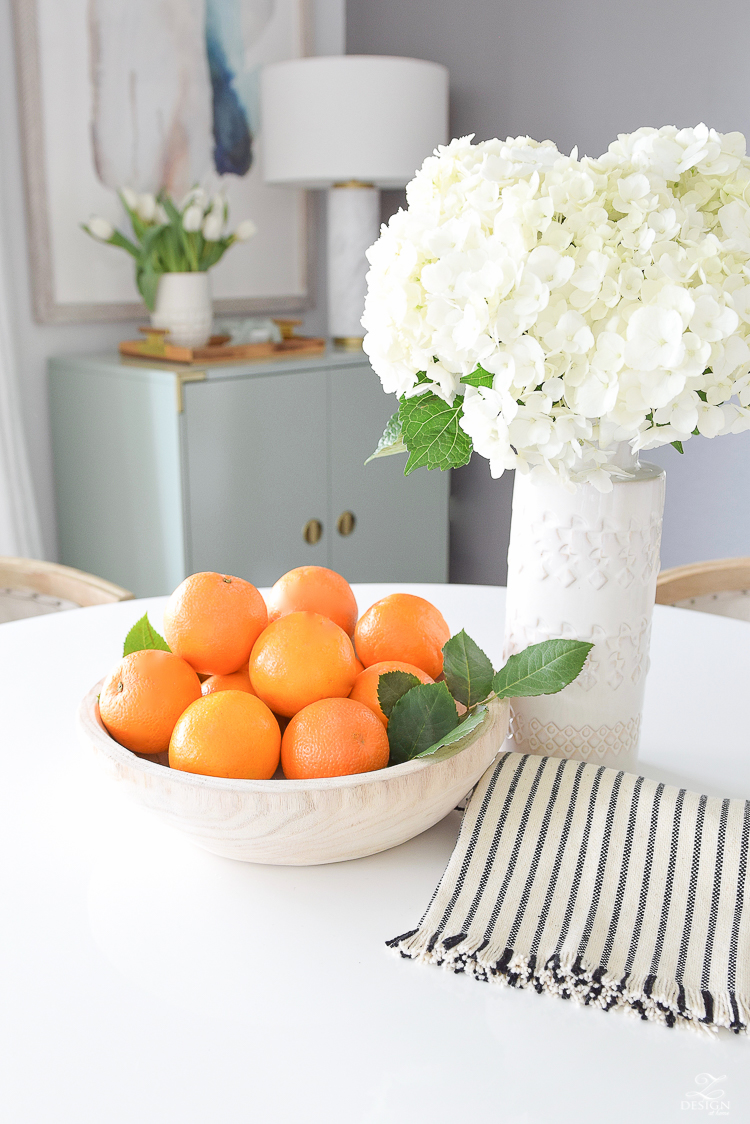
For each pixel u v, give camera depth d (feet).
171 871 2.15
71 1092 1.55
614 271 1.89
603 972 1.76
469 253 1.90
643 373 1.85
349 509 8.30
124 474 7.36
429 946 1.84
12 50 7.13
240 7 8.39
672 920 1.88
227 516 7.34
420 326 2.00
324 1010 1.74
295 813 1.83
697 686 3.09
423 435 2.19
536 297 1.85
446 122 8.32
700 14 7.26
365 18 9.43
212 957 1.87
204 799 1.84
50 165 7.43
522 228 1.90
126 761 1.92
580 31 7.95
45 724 2.85
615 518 2.26
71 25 7.32
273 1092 1.56
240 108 8.62
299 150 7.78
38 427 7.92
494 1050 1.66
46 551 8.22
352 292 8.71
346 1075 1.59
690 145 2.04
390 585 4.05
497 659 3.21
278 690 2.14
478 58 8.66
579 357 1.87
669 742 2.72
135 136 7.89
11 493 7.27
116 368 7.13
